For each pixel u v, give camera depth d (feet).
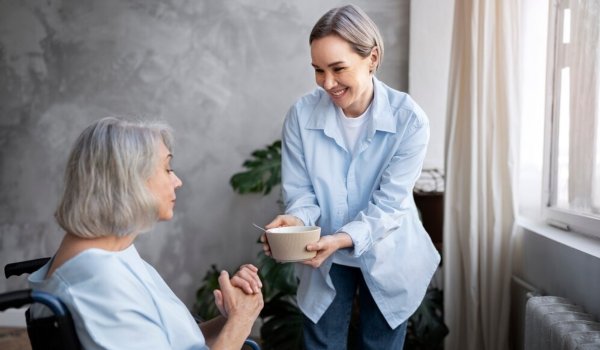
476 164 7.29
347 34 4.70
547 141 7.52
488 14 7.05
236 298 3.85
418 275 5.59
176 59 10.13
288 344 8.20
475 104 7.20
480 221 7.36
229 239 10.34
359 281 5.72
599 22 6.04
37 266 4.16
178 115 10.20
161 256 10.44
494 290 7.37
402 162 5.26
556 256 6.43
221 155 10.19
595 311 5.54
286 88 9.98
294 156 5.61
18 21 10.42
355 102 5.29
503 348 7.36
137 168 3.29
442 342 8.20
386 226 5.02
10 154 10.60
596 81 6.15
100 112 10.36
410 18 9.18
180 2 10.04
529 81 8.16
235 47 10.00
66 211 3.24
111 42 10.24
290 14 9.84
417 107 5.33
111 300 3.16
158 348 3.26
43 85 10.44
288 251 4.51
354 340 8.13
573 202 6.86
